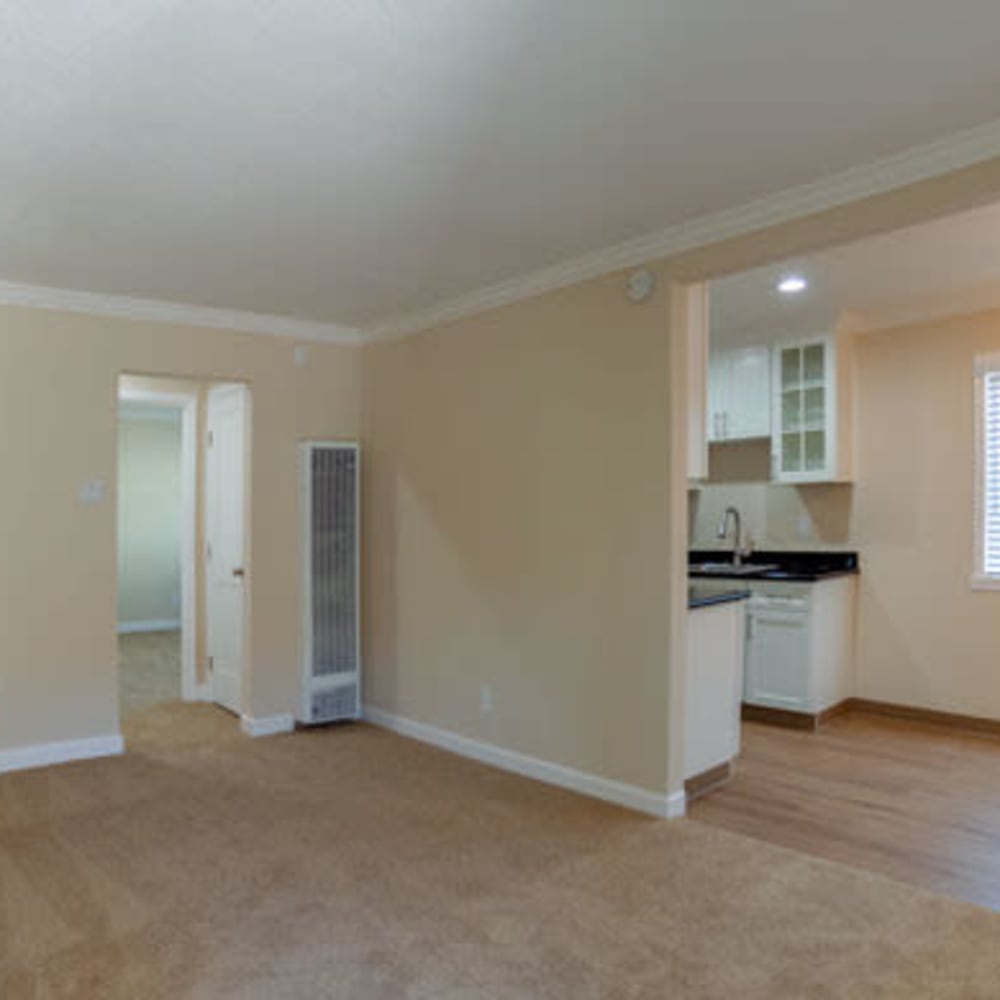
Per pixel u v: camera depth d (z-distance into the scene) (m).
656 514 3.44
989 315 4.90
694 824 3.38
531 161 2.67
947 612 5.03
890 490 5.28
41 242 3.46
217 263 3.75
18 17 1.88
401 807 3.57
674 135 2.50
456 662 4.41
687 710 3.66
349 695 4.96
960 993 2.20
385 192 2.93
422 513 4.65
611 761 3.63
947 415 5.05
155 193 2.94
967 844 3.20
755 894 2.75
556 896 2.74
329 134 2.47
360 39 1.97
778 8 1.86
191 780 3.93
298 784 3.88
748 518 5.93
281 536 4.86
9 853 3.09
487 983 2.24
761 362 5.57
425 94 2.24
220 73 2.14
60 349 4.21
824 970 2.30
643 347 3.49
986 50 2.04
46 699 4.17
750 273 4.11
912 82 2.19
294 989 2.21
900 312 4.93
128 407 8.27
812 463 5.33
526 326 4.03
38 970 2.30
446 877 2.88
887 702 5.25
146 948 2.41
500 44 2.00
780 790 3.83
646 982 2.24
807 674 4.92
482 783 3.88
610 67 2.10
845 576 5.29
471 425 4.34
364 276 3.95
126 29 1.93
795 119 2.39
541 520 3.94
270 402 4.84
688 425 3.50
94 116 2.37
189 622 5.60
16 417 4.09
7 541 4.07
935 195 2.61
